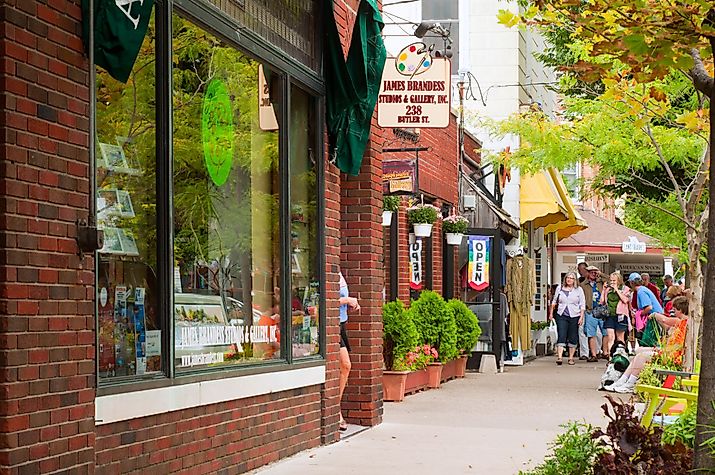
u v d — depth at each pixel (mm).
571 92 25609
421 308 21406
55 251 7574
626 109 17078
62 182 7660
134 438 8914
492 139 27734
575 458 9133
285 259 12516
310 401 13055
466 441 13664
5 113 7129
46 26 7520
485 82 29812
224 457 10664
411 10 28922
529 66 32812
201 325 10406
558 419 16125
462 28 29812
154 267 9516
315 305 13461
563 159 19641
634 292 26453
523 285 29328
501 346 26094
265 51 11945
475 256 26016
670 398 12234
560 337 29922
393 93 16484
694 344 16562
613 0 8242
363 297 15312
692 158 19938
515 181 31000
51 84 7566
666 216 23516
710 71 9750
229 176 11195
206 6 10484
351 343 15258
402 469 11539
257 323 11828
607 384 21047
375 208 15492
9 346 7113
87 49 7902
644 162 19203
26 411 7246
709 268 7723
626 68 15031
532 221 34750
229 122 11195
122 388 8664
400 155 20781
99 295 8570
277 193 12508
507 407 17812
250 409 11328
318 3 13617
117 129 8953
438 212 22484
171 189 9688
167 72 9656
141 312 9242
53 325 7531
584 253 44594
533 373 25844
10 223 7156
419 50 16531
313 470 11453
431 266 23031
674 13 7961
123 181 9031
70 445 7676
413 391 20000
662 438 9633
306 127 13422
